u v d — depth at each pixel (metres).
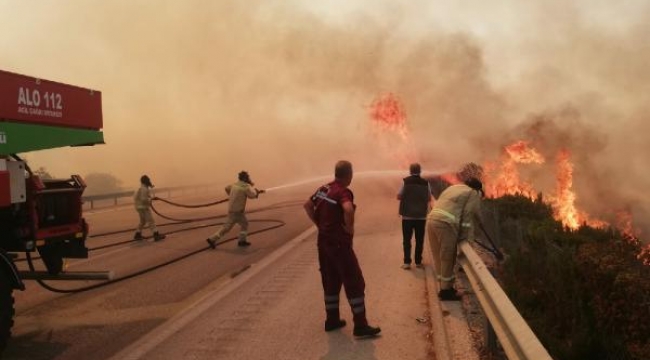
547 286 5.14
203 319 5.53
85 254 6.06
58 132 5.60
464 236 5.67
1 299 4.78
